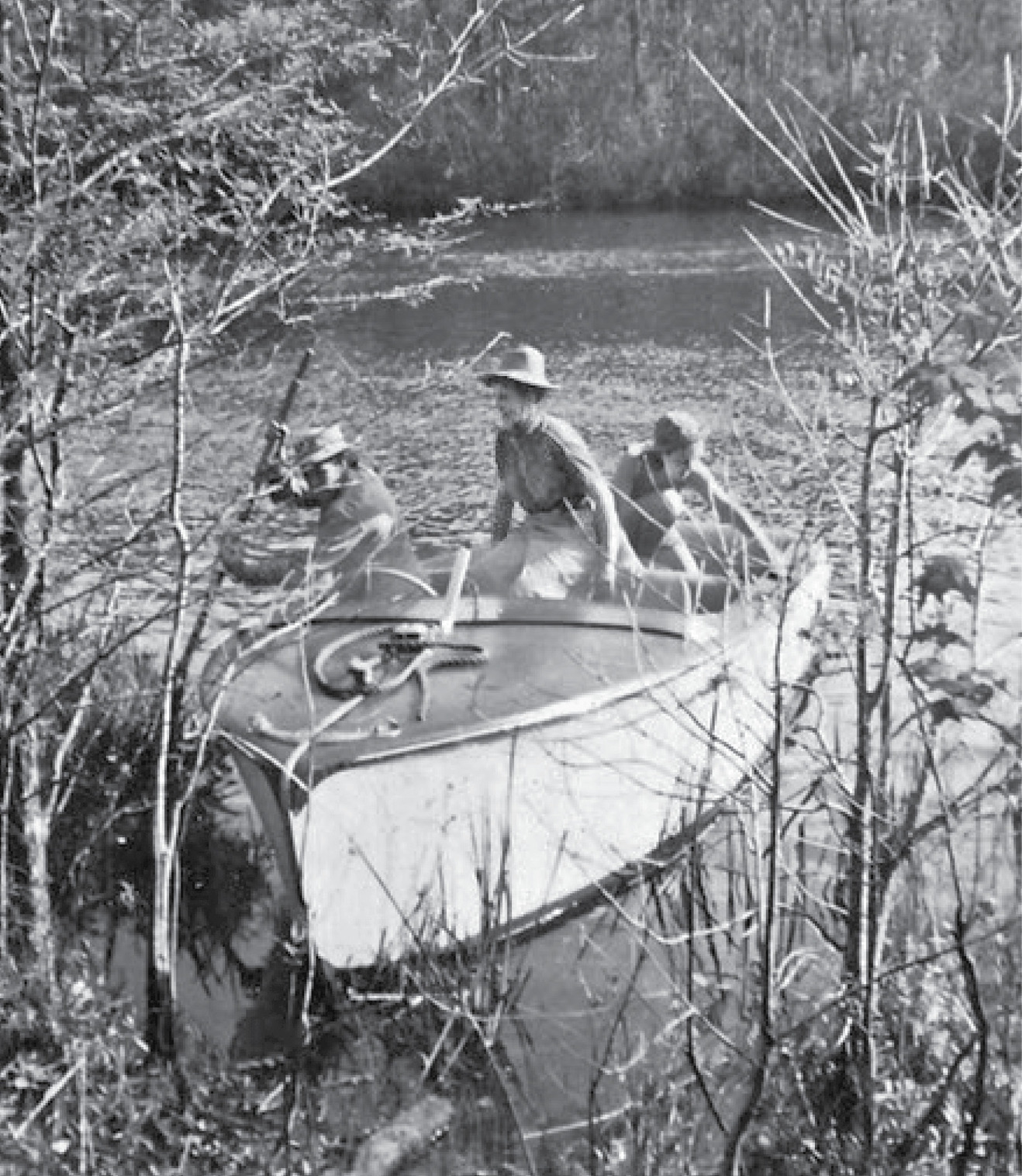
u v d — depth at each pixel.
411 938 6.25
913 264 3.87
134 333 4.75
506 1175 4.94
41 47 4.56
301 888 6.10
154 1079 5.05
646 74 27.98
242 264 4.79
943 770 5.31
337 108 4.87
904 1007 4.45
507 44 5.50
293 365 9.34
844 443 5.34
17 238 4.34
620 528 8.00
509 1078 5.45
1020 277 3.71
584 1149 5.01
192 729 6.39
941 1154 4.20
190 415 6.16
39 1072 4.68
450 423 13.26
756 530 7.75
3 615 4.60
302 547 7.20
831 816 5.05
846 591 8.09
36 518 4.66
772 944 4.29
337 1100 5.39
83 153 4.52
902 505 4.13
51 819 6.14
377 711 6.47
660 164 27.80
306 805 6.05
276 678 6.69
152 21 4.50
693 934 4.92
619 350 17.30
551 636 7.23
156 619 4.91
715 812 6.61
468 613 7.35
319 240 4.98
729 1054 4.91
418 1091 5.42
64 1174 4.47
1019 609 6.81
